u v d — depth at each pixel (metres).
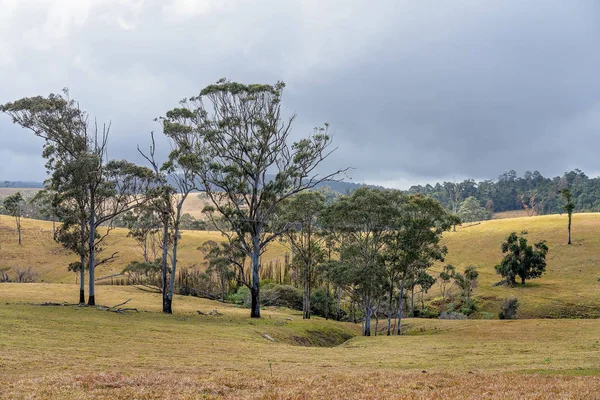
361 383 20.52
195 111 62.44
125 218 66.38
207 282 102.69
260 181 65.69
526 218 165.00
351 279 60.81
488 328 59.72
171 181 61.28
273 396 16.86
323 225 71.81
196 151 61.41
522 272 104.69
